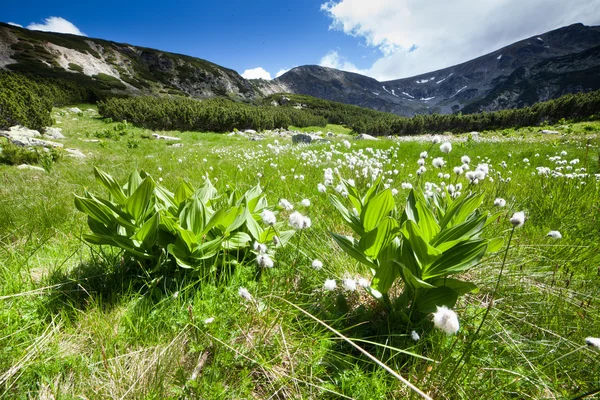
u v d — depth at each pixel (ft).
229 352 4.66
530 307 5.91
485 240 4.90
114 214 6.68
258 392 4.47
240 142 69.36
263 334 5.02
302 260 7.54
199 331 5.05
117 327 5.32
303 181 15.52
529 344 5.15
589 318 5.41
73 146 49.67
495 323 5.45
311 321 5.49
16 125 52.49
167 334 5.18
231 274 6.67
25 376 4.36
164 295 6.07
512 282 6.70
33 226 10.41
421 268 5.38
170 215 6.81
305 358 4.90
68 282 6.35
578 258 7.61
